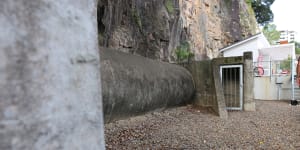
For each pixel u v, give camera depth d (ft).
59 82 2.23
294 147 13.41
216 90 23.67
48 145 2.11
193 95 26.45
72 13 2.40
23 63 1.96
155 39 33.55
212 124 18.94
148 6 31.78
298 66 32.48
